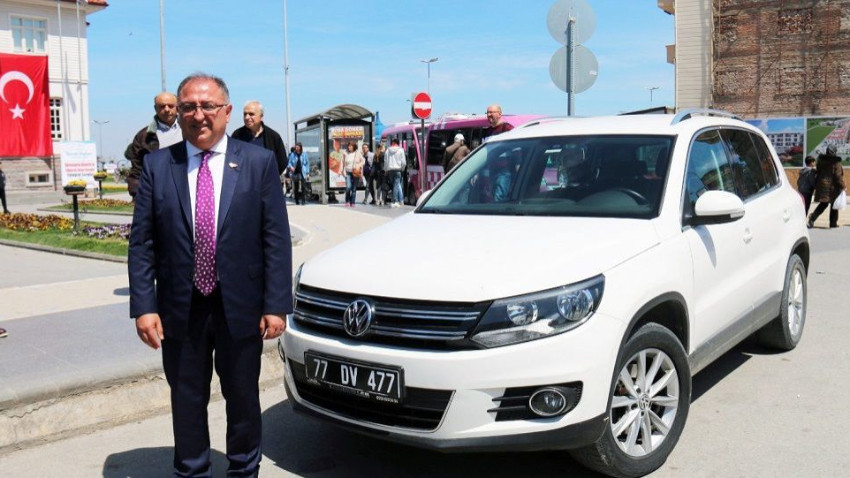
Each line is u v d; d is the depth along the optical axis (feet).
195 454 11.78
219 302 11.31
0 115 105.70
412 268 12.40
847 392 17.24
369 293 12.21
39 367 17.01
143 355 18.07
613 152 16.15
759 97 93.25
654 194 14.76
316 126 79.46
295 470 13.75
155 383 17.40
